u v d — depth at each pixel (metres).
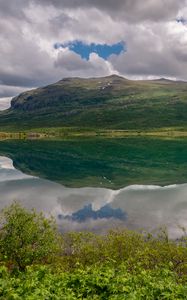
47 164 138.62
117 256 31.44
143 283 21.62
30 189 88.56
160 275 24.28
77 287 20.89
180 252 30.62
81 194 82.19
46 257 32.41
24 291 19.81
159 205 70.19
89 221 59.31
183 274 28.30
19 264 30.55
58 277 22.30
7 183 97.56
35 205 71.50
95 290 20.41
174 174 109.94
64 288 20.59
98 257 31.64
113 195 80.69
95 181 99.75
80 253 32.38
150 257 30.59
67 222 58.78
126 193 82.69
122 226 56.16
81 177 107.25
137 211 65.69
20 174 114.75
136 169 121.81
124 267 24.39
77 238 33.97
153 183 95.19
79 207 69.62
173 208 67.69
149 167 125.94
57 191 85.94
